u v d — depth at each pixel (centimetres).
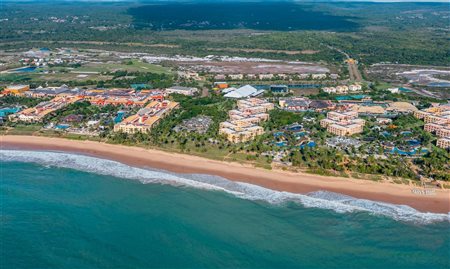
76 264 19462
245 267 19312
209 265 19412
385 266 19412
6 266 19275
